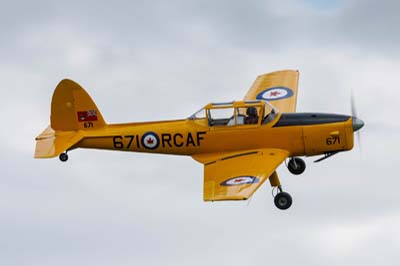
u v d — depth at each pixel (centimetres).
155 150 8362
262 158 7806
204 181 7506
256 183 7169
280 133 8025
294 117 8062
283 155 7906
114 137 8412
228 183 7256
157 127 8312
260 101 8094
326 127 7969
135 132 8369
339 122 7969
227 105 8100
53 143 8419
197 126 8181
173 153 8344
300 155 8144
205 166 7969
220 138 8131
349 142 8006
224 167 7762
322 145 8019
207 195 7075
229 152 8156
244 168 7594
